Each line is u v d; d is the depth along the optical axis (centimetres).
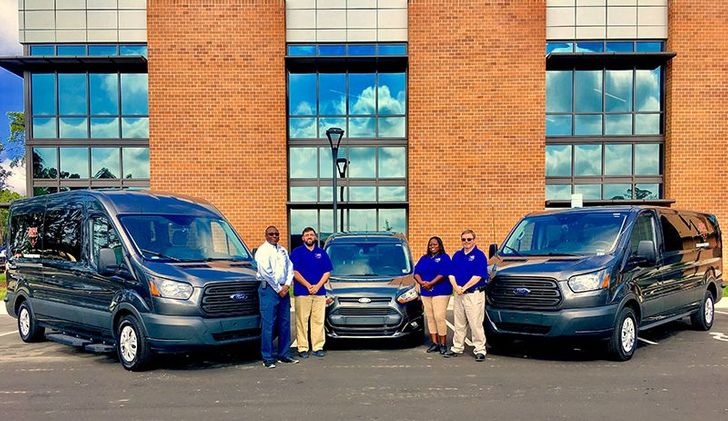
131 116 1702
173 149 1612
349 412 528
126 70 1702
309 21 1683
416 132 1622
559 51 1703
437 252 779
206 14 1617
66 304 796
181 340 656
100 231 749
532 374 665
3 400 578
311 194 1702
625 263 729
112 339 725
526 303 708
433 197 1620
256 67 1627
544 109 1609
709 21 1653
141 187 1702
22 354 811
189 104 1616
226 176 1622
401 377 658
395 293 789
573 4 1694
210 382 642
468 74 1616
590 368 693
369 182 1703
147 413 530
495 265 779
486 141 1614
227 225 830
